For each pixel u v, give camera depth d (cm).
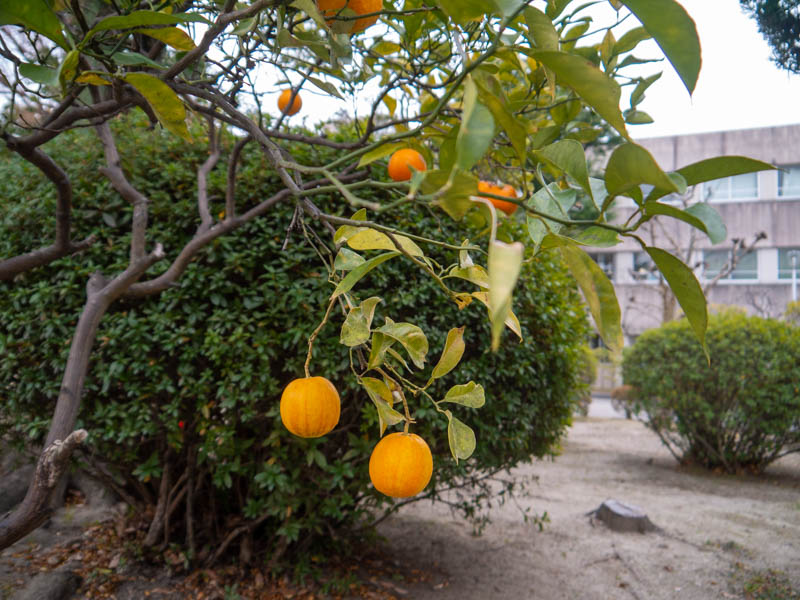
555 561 398
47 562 324
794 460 747
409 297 269
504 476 617
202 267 272
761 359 627
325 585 317
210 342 263
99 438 272
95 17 184
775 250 1524
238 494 316
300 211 129
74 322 267
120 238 281
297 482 289
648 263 1349
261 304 277
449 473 321
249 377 258
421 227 285
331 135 329
